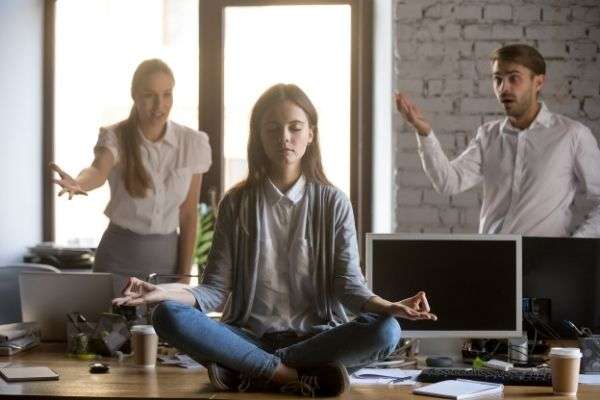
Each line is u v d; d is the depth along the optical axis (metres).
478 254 3.62
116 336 3.62
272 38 6.19
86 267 5.98
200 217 5.96
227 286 3.42
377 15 6.06
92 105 6.36
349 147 6.13
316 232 3.40
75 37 6.34
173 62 6.29
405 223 5.74
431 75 5.71
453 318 3.60
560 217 4.95
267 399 2.86
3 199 5.81
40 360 3.51
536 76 4.89
